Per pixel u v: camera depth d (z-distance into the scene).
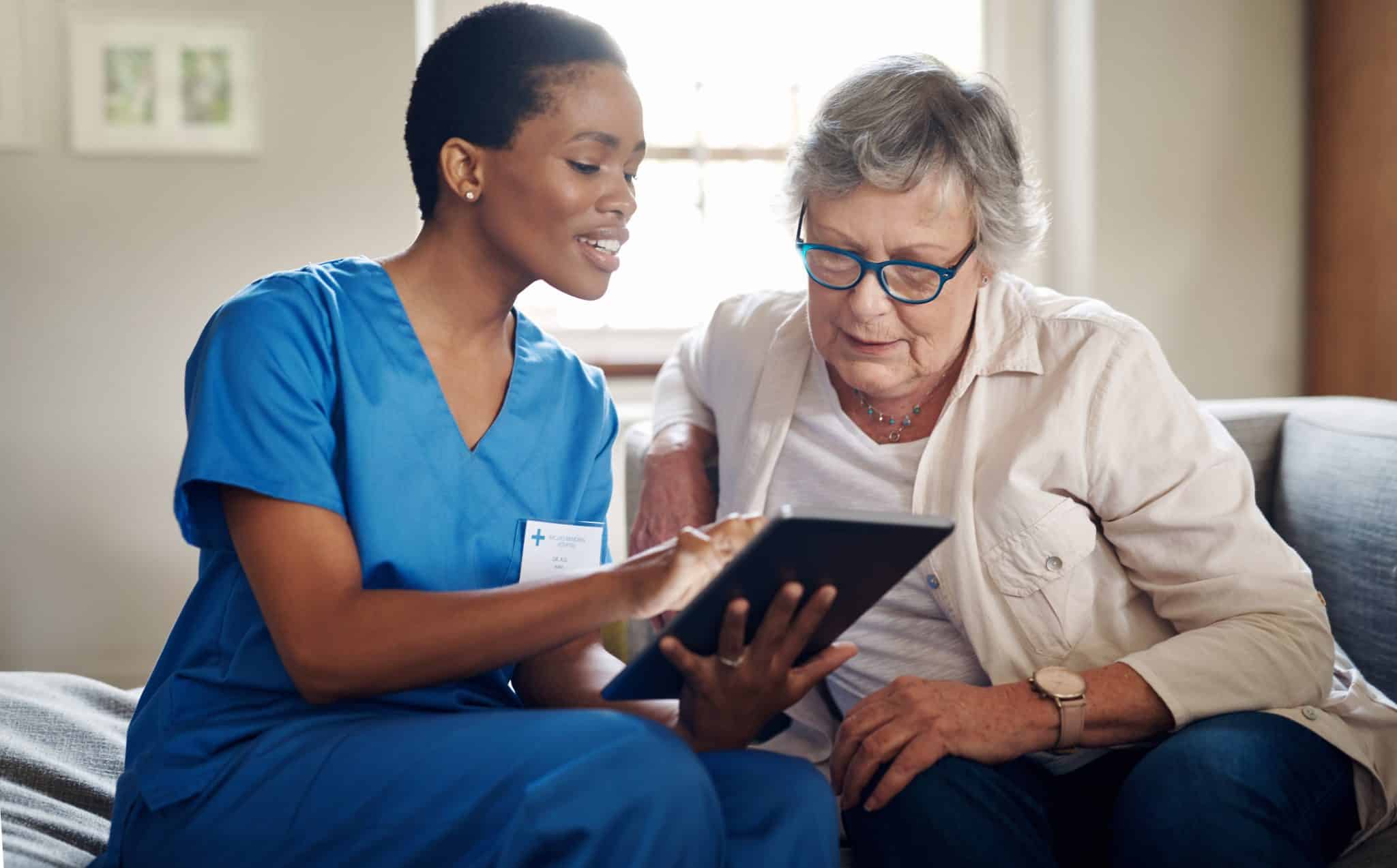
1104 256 3.23
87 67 3.12
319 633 1.08
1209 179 3.24
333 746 1.08
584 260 1.26
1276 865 1.18
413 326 1.27
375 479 1.20
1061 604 1.44
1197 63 3.22
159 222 3.15
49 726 1.65
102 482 3.18
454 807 1.01
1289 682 1.36
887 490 1.53
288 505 1.12
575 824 0.92
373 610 1.08
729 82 3.33
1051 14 3.38
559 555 1.32
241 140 3.15
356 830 1.04
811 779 1.07
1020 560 1.44
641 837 0.92
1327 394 3.15
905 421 1.54
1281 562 1.41
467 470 1.27
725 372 1.74
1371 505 1.74
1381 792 1.37
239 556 1.13
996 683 1.44
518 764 0.99
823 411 1.58
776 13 3.33
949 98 1.39
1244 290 3.26
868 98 1.39
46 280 3.14
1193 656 1.34
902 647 1.52
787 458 1.61
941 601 1.47
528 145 1.21
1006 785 1.30
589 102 1.22
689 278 3.36
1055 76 3.38
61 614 3.19
